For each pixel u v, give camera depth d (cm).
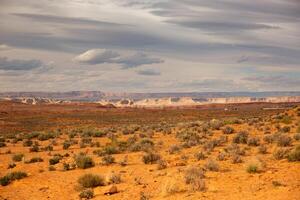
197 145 3186
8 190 2006
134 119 11475
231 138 3616
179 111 16088
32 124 9906
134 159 2686
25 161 2941
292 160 2002
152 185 1744
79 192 1797
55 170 2486
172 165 2220
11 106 18088
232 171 1880
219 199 1367
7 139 5481
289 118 4966
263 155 2364
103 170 2311
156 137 4366
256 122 5200
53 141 4381
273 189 1429
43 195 1827
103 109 18000
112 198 1603
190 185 1550
